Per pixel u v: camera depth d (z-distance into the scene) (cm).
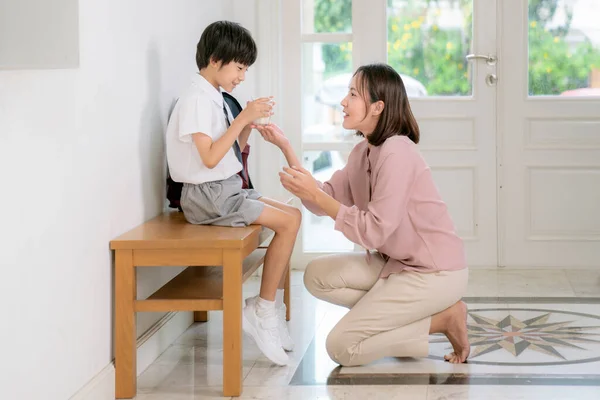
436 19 489
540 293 425
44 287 224
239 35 307
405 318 300
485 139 489
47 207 226
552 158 486
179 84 360
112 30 276
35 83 218
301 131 490
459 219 493
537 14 484
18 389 210
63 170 236
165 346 335
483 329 357
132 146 297
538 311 387
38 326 221
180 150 304
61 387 236
